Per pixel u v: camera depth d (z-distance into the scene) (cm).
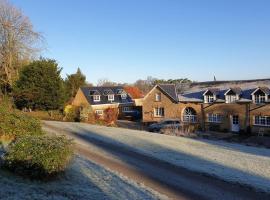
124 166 1944
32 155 1288
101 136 3084
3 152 1634
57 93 5172
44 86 5069
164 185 1591
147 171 1853
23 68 5019
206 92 4812
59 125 3775
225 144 3300
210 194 1483
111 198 1249
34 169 1278
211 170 1917
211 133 4434
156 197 1367
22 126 2078
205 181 1700
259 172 1956
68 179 1395
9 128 2019
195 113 4978
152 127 4478
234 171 1941
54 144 1355
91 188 1346
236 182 1691
